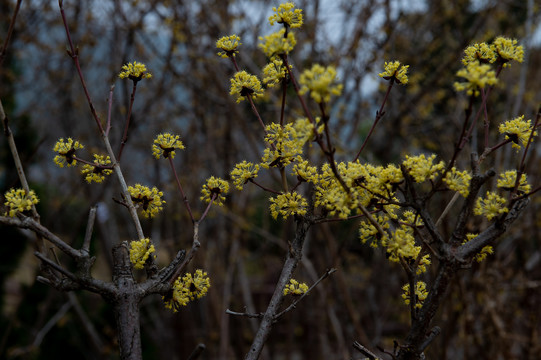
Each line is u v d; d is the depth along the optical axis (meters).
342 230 6.45
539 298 4.68
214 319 6.63
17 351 5.28
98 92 6.12
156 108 6.14
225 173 5.77
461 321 4.32
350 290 6.64
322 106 1.16
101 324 6.54
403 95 5.99
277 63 1.52
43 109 6.36
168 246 6.22
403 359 1.34
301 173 1.52
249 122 5.94
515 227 4.66
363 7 5.54
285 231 5.76
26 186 1.45
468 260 1.29
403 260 1.33
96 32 5.82
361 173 1.38
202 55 5.36
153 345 6.93
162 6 5.62
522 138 1.43
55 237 1.32
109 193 6.53
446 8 6.33
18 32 5.63
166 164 6.69
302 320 7.02
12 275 6.64
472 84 1.18
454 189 1.31
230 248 6.59
